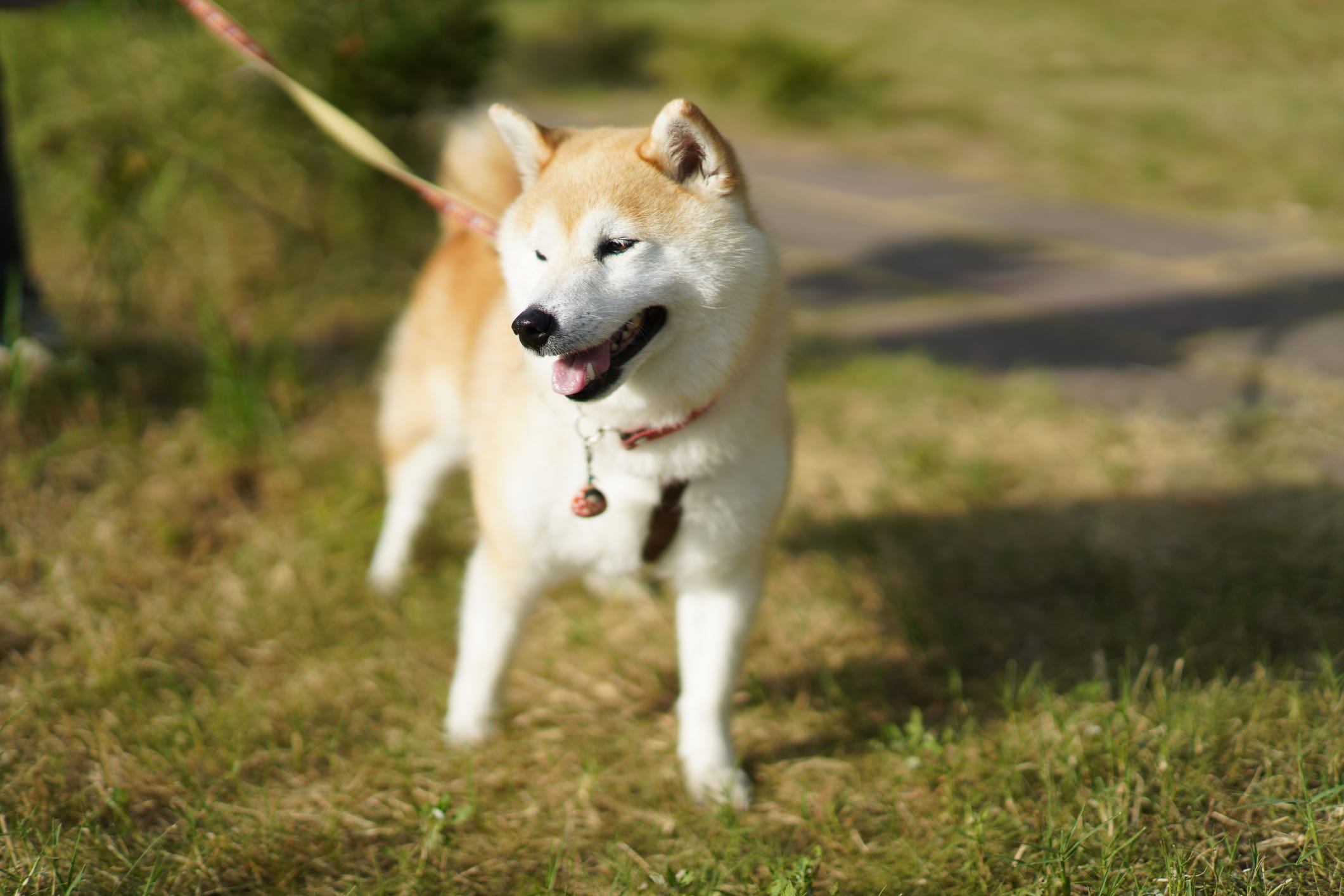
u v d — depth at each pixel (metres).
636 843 2.69
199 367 4.93
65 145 5.13
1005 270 6.59
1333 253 6.64
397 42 5.03
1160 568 3.70
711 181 2.51
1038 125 9.64
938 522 4.10
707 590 2.85
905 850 2.58
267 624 3.49
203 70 5.24
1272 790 2.64
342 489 4.18
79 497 4.01
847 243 7.14
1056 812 2.63
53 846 2.46
